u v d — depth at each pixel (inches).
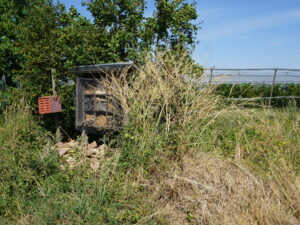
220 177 156.6
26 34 274.4
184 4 305.1
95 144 228.4
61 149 212.5
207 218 135.6
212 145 191.8
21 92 290.4
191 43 308.3
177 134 184.7
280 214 137.5
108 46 289.9
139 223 130.5
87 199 139.7
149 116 192.5
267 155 189.6
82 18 281.4
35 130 224.4
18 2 422.3
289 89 514.0
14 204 141.0
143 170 163.8
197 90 217.9
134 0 302.4
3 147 186.4
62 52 258.7
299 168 177.5
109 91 213.2
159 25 303.3
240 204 142.5
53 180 157.6
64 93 280.4
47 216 131.0
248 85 407.5
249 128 218.1
